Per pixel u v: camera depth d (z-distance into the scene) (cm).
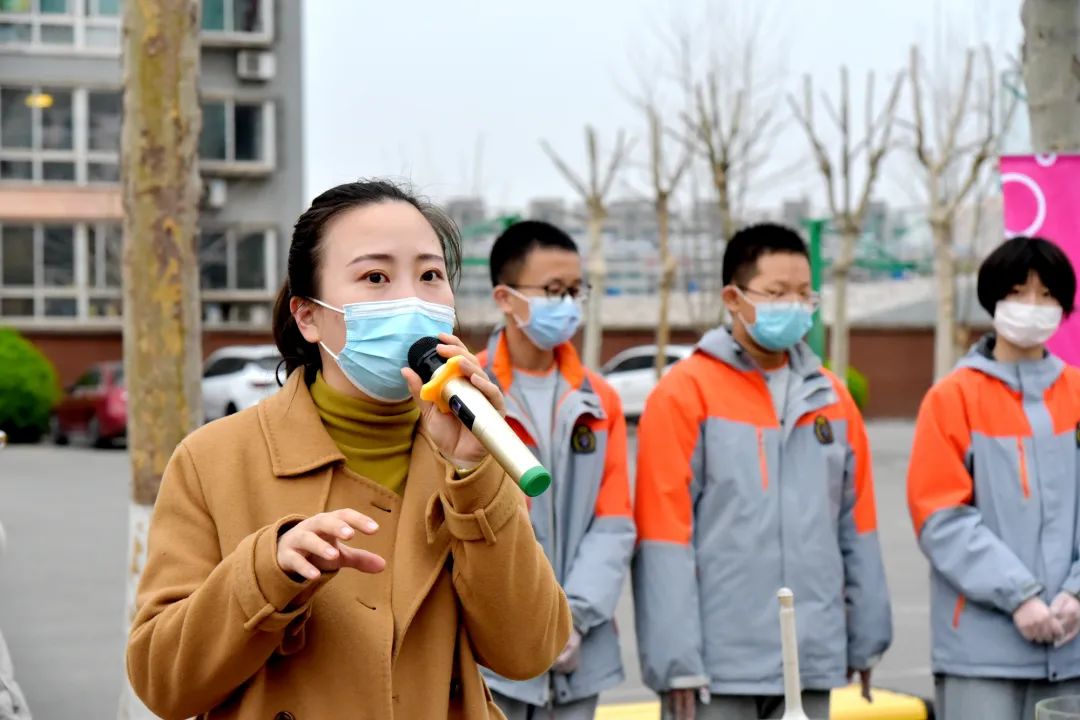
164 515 223
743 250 439
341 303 223
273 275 3067
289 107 3077
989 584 416
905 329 3064
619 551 421
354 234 224
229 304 3045
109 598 958
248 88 3053
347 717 212
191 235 459
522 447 194
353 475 223
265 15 3042
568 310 435
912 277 3547
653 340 3033
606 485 430
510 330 444
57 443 2486
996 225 2933
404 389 224
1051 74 535
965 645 429
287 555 195
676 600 418
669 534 423
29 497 1564
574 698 418
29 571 1067
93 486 1678
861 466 451
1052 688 428
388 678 212
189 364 459
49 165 2975
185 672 208
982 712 427
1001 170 511
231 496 221
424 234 228
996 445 433
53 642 818
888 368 3066
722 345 438
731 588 425
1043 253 432
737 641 424
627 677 754
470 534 212
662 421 430
